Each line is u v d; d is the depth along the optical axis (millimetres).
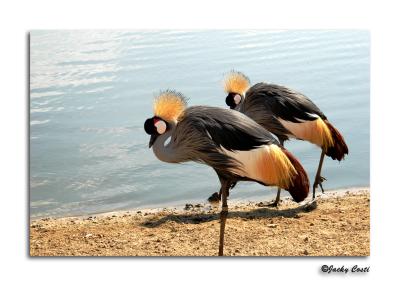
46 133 7859
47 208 7285
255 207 7293
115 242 6754
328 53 8094
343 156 7328
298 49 8148
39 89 8016
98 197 7391
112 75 8117
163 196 7410
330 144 7270
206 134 6465
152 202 7375
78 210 7254
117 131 7969
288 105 7230
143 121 8055
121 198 7398
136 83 8133
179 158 6562
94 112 8016
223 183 6562
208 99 8156
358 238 6777
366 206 7203
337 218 7035
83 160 7668
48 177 7516
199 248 6656
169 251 6625
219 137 6453
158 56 8180
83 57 8094
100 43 8133
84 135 7859
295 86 8180
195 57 8203
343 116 8039
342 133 7957
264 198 7496
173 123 6547
